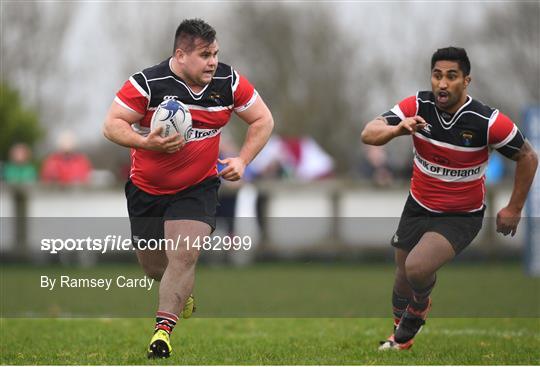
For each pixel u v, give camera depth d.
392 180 67.12
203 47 24.98
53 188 60.59
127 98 25.31
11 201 59.44
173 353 26.78
